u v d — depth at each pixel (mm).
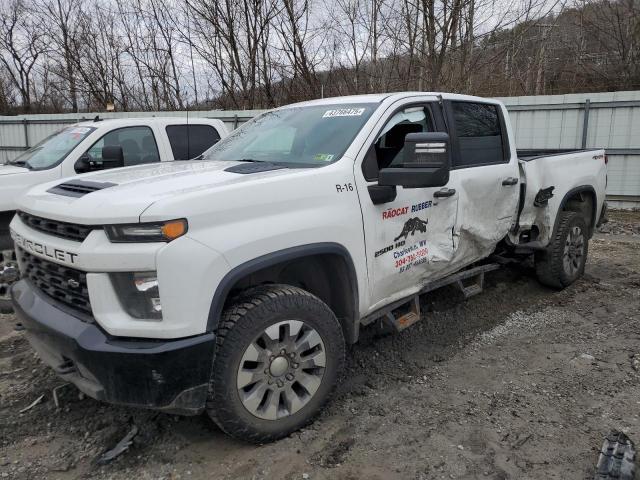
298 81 16812
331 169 3354
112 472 2904
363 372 4039
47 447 3119
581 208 6031
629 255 7730
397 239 3703
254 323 2904
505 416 3414
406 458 2996
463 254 4465
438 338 4668
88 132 6770
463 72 13352
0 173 6148
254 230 2869
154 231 2602
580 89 17906
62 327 2777
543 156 5629
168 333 2625
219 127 7758
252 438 3012
